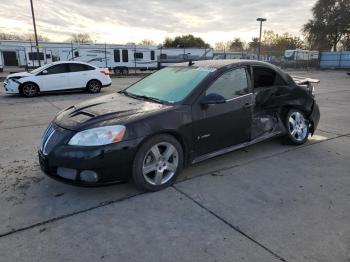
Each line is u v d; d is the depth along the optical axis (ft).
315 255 8.30
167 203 11.13
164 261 8.13
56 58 102.01
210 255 8.34
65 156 10.75
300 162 15.05
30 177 13.37
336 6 167.53
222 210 10.64
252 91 14.88
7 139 19.53
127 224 9.82
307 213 10.41
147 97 13.73
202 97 12.94
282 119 16.79
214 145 13.64
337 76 87.92
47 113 28.84
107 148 10.71
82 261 8.14
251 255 8.32
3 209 10.71
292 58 136.46
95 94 44.70
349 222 9.86
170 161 12.42
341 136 19.79
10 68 124.57
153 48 110.73
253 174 13.64
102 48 102.83
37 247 8.70
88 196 11.66
